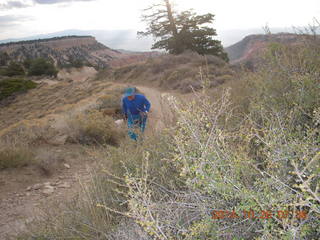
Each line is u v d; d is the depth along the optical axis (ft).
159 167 9.04
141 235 6.25
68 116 30.73
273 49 11.39
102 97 43.04
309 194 4.86
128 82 99.19
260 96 10.60
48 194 16.24
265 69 11.40
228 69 56.95
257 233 5.41
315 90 8.93
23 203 15.60
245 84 13.35
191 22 124.88
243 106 11.55
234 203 5.70
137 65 113.60
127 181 5.92
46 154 20.98
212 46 126.52
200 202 5.86
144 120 17.80
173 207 6.59
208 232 5.38
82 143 24.44
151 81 87.92
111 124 25.52
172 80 68.54
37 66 266.16
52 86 134.92
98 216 8.66
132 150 11.27
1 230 13.08
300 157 5.59
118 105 39.29
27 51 644.69
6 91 134.31
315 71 9.95
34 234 9.48
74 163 20.79
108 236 7.55
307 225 4.65
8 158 19.86
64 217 9.32
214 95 12.47
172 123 10.57
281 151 5.79
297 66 10.72
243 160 6.10
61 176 18.72
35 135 26.12
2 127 81.00
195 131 6.13
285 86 10.19
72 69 303.89
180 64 90.79
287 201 5.04
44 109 87.97
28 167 19.93
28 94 129.70
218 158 5.82
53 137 25.72
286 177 5.71
